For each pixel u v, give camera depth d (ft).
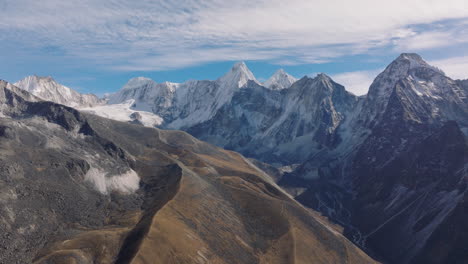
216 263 319.47
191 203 386.93
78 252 280.51
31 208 312.29
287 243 389.80
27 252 273.75
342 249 425.69
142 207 390.83
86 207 358.84
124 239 313.12
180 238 321.93
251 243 378.12
